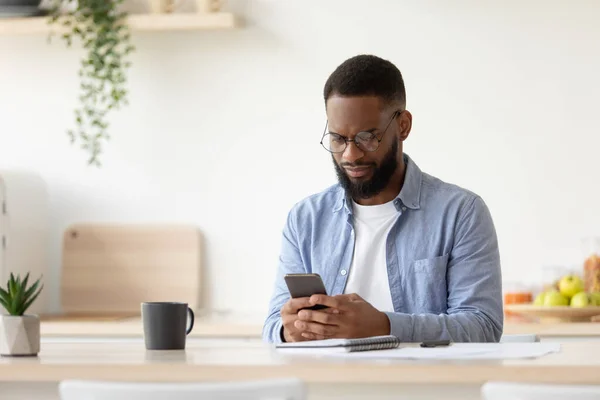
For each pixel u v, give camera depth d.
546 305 3.53
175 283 3.93
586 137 3.79
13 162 4.04
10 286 1.90
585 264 3.69
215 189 3.95
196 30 3.96
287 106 3.92
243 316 3.66
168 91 3.98
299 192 3.91
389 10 3.87
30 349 1.85
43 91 4.03
